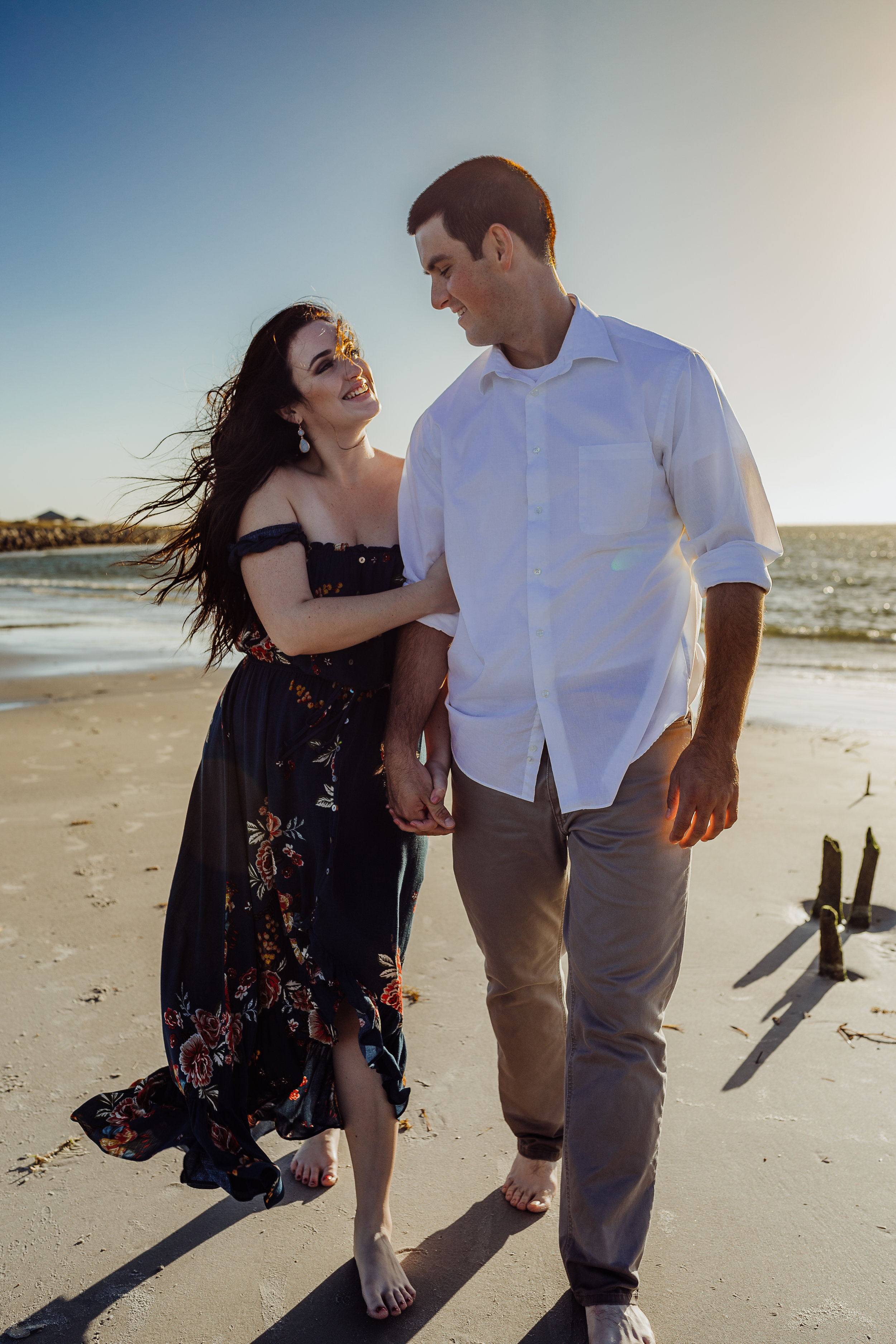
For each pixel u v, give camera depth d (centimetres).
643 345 178
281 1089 206
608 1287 168
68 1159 225
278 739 196
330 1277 188
